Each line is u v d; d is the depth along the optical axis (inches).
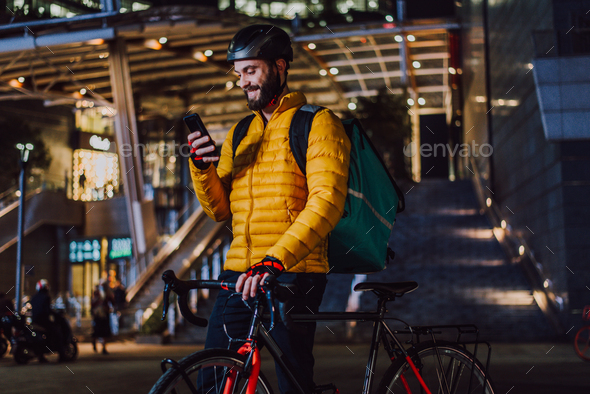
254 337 93.0
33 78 1010.7
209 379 88.8
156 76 1222.9
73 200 1312.7
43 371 394.6
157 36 942.4
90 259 1310.3
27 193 1224.8
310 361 100.2
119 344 698.8
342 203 96.0
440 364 112.8
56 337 465.7
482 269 756.0
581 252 644.1
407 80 1503.4
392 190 108.3
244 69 104.9
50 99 1144.2
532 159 796.6
